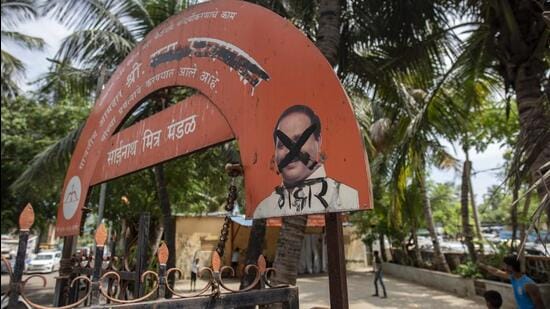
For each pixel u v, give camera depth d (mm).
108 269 3268
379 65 6668
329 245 2279
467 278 11445
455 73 6441
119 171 4465
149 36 4691
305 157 2404
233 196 3084
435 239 14688
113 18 8969
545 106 3777
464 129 7742
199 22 3855
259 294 2242
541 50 4773
